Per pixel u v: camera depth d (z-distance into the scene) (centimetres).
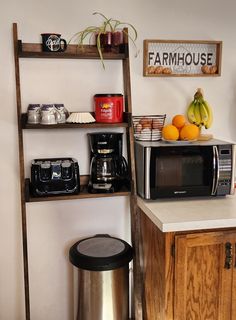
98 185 207
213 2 227
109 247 210
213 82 236
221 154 200
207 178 202
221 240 182
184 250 179
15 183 219
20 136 196
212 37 231
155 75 225
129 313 236
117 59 217
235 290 188
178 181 201
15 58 197
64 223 229
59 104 208
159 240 185
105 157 209
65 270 233
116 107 206
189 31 227
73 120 201
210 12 228
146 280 214
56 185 201
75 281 227
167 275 180
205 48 232
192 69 232
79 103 220
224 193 205
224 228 182
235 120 243
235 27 233
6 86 209
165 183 200
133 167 211
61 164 204
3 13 203
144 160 196
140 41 221
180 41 225
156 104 230
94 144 210
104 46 208
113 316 207
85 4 211
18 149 215
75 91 219
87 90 220
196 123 223
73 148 224
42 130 218
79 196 202
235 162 204
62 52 200
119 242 217
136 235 213
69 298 236
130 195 211
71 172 204
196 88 234
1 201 219
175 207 195
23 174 198
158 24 222
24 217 202
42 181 200
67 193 203
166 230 172
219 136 243
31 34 207
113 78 222
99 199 232
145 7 219
